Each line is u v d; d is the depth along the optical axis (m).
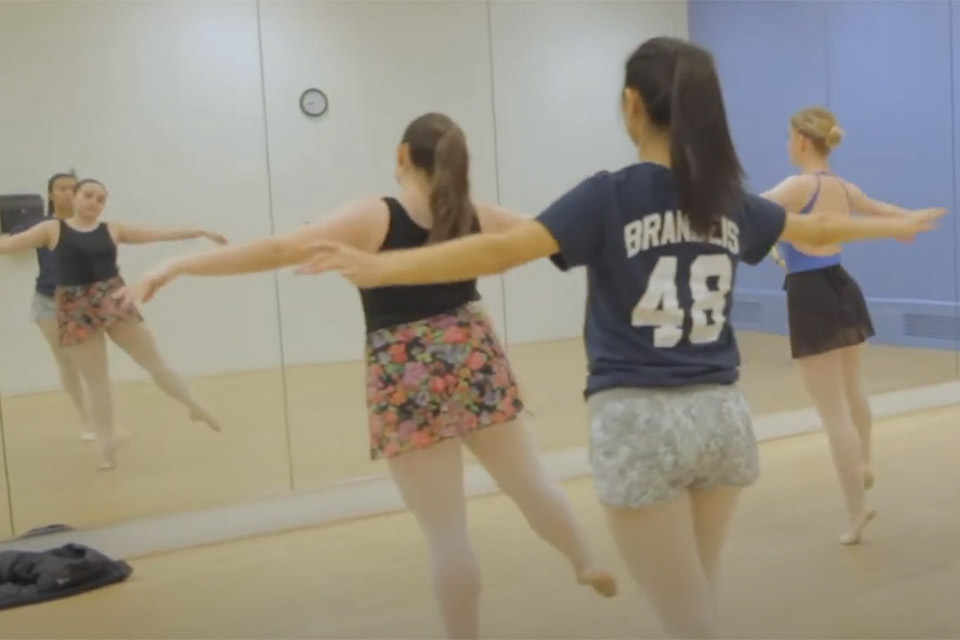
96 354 3.81
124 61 3.83
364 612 2.99
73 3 3.74
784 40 5.48
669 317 1.66
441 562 2.29
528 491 2.46
